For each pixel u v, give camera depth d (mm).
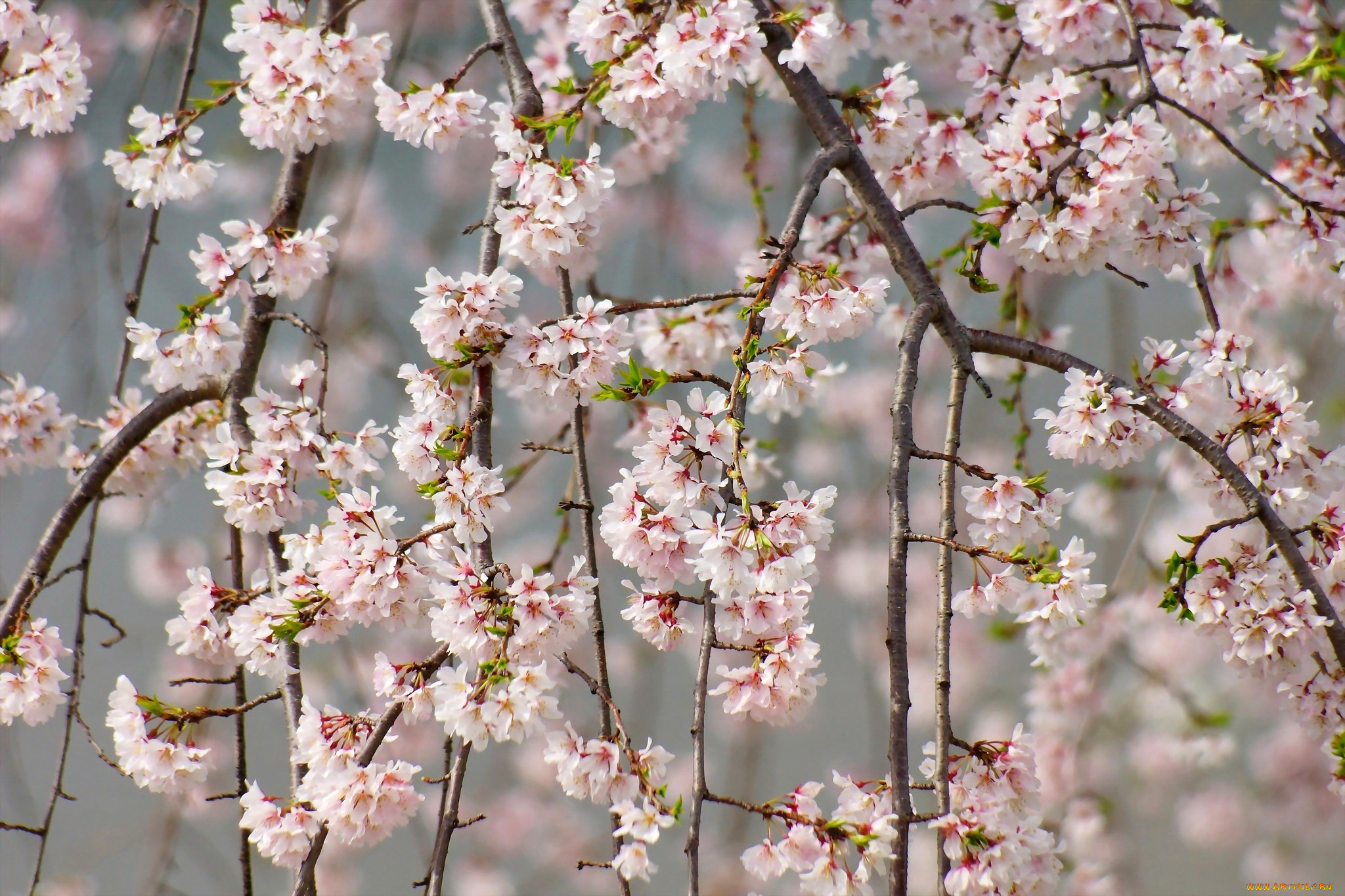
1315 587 8914
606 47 9000
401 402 10766
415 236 11359
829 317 8891
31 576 9062
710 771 10805
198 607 8945
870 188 8977
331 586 8867
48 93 9055
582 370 8906
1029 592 8898
